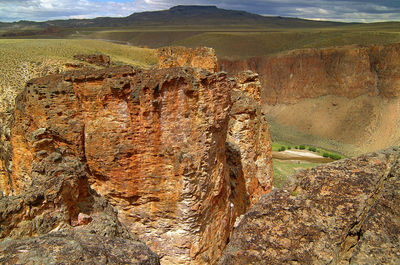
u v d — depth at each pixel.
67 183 14.22
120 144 17.75
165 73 16.67
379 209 8.78
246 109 26.00
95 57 64.75
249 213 9.61
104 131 17.97
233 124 26.14
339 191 9.52
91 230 13.04
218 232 20.05
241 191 25.70
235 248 8.75
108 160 17.98
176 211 17.70
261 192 28.05
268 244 8.65
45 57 87.75
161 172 17.53
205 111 17.34
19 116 21.69
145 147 17.47
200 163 17.53
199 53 36.91
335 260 8.10
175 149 17.23
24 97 21.20
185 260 18.05
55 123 19.38
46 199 13.41
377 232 8.24
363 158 10.61
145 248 10.20
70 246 9.34
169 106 16.86
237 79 30.34
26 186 21.88
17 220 12.46
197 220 17.75
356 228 8.66
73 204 14.67
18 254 8.91
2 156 25.95
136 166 17.77
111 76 17.89
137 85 16.98
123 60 116.44
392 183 9.44
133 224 18.67
